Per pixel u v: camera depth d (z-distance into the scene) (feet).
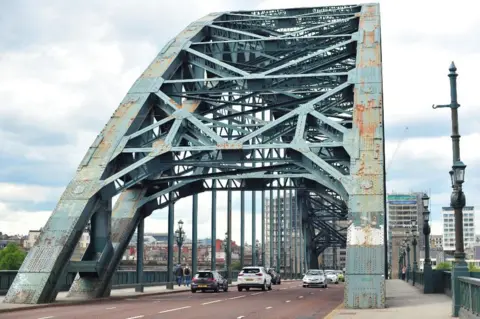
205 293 155.02
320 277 203.31
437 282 140.56
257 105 142.92
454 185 74.13
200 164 121.19
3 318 77.36
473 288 61.46
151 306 102.17
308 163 116.47
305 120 119.14
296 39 139.64
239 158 118.01
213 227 204.03
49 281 105.29
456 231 73.51
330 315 79.61
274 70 132.16
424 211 141.79
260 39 140.97
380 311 86.48
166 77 134.82
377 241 101.04
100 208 121.60
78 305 105.81
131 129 124.57
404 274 310.65
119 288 166.91
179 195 148.77
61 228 110.32
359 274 98.73
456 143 75.77
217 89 136.98
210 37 153.69
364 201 105.40
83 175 117.19
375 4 151.74
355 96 119.96
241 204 242.37
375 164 109.19
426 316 75.56
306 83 132.46
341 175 108.88
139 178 120.47
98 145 122.01
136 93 130.52
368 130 114.11
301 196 338.13
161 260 607.78
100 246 120.67
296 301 119.14
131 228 132.46
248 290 175.42
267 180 155.22
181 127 125.18
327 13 152.15
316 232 451.53
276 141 145.07
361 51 130.11
